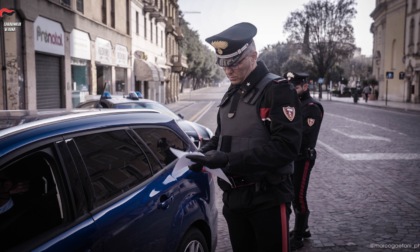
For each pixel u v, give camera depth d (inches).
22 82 478.9
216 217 142.6
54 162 85.9
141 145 116.5
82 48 673.0
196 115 985.5
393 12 1758.1
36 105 513.7
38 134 85.3
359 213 220.5
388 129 637.9
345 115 952.9
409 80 1590.8
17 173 78.3
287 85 92.5
